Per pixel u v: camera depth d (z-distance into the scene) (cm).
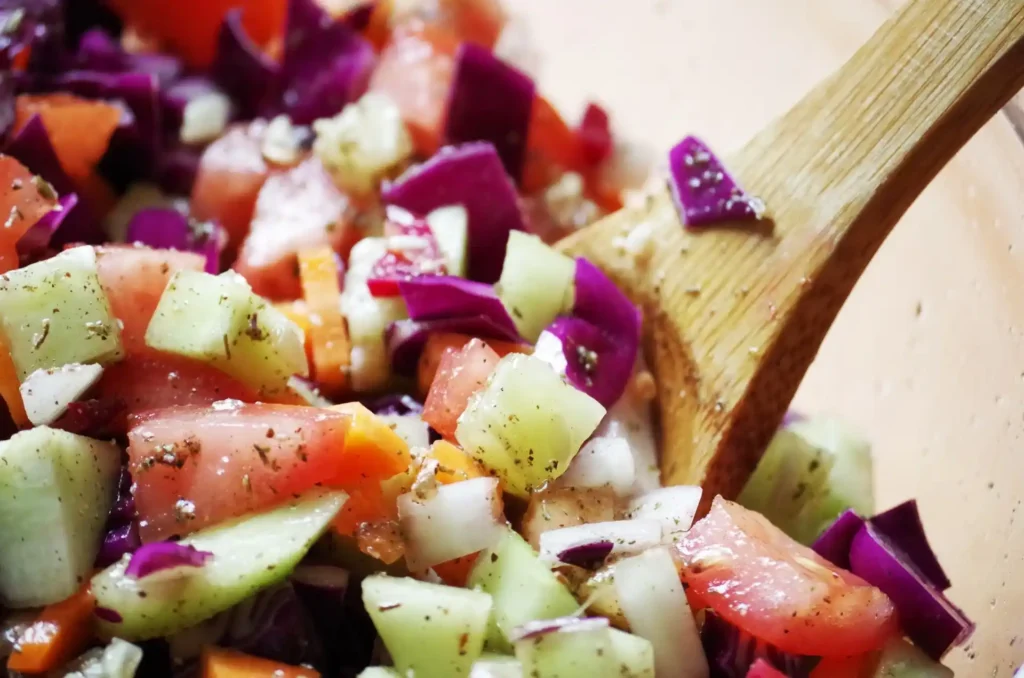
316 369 25
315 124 29
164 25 31
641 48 32
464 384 23
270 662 21
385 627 21
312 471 22
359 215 28
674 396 25
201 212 28
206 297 22
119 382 23
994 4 23
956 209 26
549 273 25
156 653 21
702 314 25
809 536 26
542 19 33
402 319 25
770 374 24
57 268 22
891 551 23
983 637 23
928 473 26
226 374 23
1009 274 24
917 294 27
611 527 22
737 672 22
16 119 26
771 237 24
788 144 24
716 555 22
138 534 21
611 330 25
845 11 28
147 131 28
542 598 22
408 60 29
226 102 30
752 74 30
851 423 28
